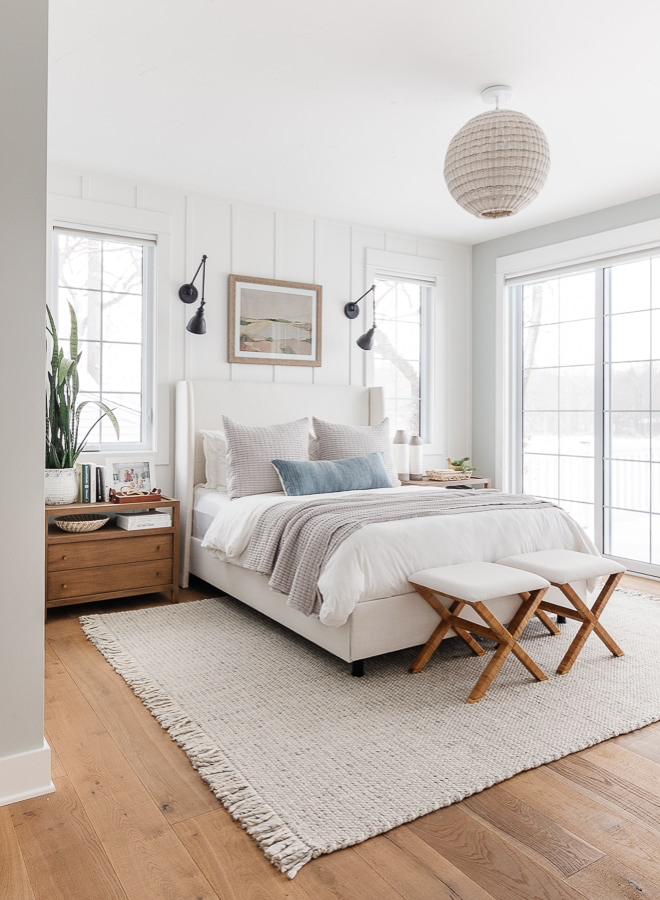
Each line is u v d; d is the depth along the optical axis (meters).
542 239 5.23
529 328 5.50
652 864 1.61
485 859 1.63
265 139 3.67
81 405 3.84
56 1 2.42
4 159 1.82
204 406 4.48
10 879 1.56
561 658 2.99
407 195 4.57
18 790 1.89
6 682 1.87
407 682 2.72
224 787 1.92
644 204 4.54
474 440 5.86
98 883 1.54
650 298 4.61
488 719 2.38
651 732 2.31
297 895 1.50
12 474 1.87
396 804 1.85
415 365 5.68
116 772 2.03
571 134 3.58
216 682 2.71
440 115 3.36
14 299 1.85
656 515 4.61
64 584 3.59
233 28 2.61
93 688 2.67
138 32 2.63
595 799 1.90
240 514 3.55
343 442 4.45
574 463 5.15
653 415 4.61
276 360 4.86
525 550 3.20
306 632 2.96
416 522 2.98
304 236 5.00
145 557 3.82
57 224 4.08
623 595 4.07
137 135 3.62
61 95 3.16
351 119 3.41
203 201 4.57
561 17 2.54
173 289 4.48
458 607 2.87
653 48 2.75
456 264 5.79
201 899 1.49
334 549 2.76
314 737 2.24
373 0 2.43
